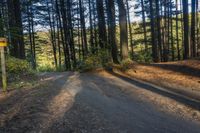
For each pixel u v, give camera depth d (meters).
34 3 41.56
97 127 6.55
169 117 7.49
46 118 7.21
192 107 8.52
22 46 22.83
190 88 11.69
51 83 13.66
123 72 18.23
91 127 6.54
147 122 7.01
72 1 41.41
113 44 23.08
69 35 36.97
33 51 46.28
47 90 11.32
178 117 7.48
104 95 10.59
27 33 43.75
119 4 20.69
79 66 22.72
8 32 16.14
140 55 33.25
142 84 13.22
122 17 20.56
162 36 38.38
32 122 6.86
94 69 20.19
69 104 8.83
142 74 16.39
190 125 6.79
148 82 13.80
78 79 15.85
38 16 44.66
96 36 37.66
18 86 12.48
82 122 6.92
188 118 7.38
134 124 6.83
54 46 43.47
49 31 46.69
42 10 44.34
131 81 14.32
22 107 8.33
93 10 38.88
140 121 7.09
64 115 7.51
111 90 11.75
